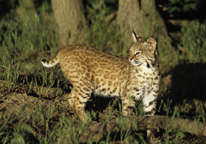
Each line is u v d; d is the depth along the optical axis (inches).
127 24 590.6
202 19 730.2
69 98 390.9
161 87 496.4
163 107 446.6
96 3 700.0
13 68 421.4
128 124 340.5
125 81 375.2
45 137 302.8
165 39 590.6
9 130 316.2
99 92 395.9
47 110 359.3
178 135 350.9
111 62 383.6
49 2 776.9
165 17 724.7
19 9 753.0
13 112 336.8
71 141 303.9
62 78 462.6
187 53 595.2
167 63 557.6
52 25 653.3
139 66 358.6
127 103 368.2
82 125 323.9
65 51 391.2
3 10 777.6
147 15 586.6
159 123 358.0
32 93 392.5
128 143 317.7
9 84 385.7
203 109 460.1
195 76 527.5
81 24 597.3
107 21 645.9
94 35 586.9
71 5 585.0
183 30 642.8
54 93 405.7
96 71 382.3
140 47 354.3
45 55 552.7
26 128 299.9
